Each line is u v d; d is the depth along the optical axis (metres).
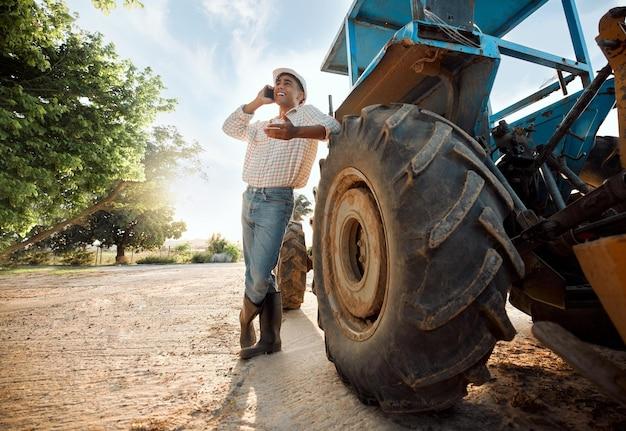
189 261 38.72
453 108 1.72
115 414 1.68
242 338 2.71
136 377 2.18
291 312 4.06
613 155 2.50
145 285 8.04
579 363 0.89
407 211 1.21
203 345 2.89
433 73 1.64
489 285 1.09
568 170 1.78
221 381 2.07
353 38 3.40
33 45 10.36
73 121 11.12
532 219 1.27
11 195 9.05
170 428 1.53
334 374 2.03
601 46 1.08
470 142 1.33
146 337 3.20
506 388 1.72
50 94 11.03
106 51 12.25
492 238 1.12
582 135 2.26
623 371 0.84
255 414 1.62
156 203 21.17
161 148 25.16
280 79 2.66
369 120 1.53
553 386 1.73
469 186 1.16
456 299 1.06
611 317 0.88
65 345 2.96
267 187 2.50
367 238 1.59
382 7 3.24
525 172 1.80
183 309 4.67
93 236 37.06
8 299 6.17
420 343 1.15
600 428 1.33
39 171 9.62
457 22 1.64
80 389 2.00
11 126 9.20
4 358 2.60
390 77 1.83
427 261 1.13
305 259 4.10
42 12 10.02
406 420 1.44
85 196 12.72
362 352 1.48
